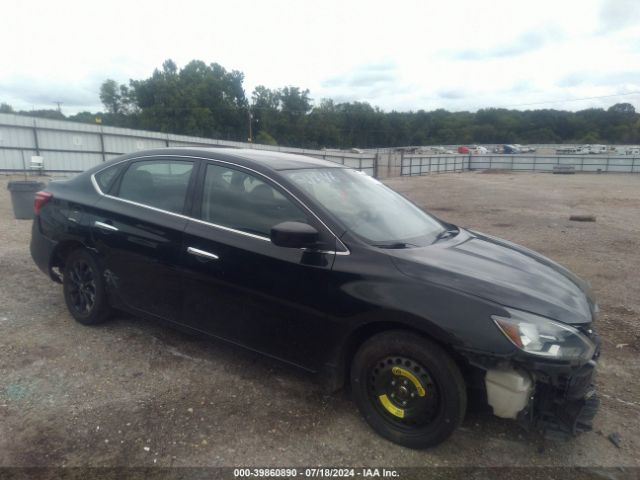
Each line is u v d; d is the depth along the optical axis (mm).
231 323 3463
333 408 3289
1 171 24359
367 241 3141
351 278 2973
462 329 2629
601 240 10055
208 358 3930
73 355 3887
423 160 50000
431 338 2791
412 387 2848
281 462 2750
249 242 3338
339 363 3090
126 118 95375
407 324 2793
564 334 2623
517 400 2596
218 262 3422
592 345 2721
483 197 21500
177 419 3098
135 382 3527
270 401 3346
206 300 3543
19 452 2734
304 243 2957
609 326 4973
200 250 3510
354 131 117188
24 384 3432
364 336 3105
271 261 3221
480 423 3180
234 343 3498
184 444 2863
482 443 2979
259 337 3361
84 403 3234
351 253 3051
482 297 2717
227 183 3605
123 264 3977
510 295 2756
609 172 51500
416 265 2951
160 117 90062
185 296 3654
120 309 4145
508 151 94875
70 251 4508
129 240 3900
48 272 4609
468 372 2752
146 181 4031
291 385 3561
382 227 3430
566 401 2637
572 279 3422
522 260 3467
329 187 3635
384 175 45719
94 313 4293
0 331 4266
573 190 26250
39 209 4605
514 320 2607
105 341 4152
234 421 3105
